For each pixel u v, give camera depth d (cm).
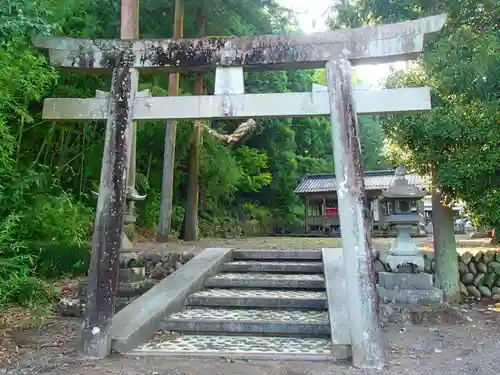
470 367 379
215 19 1311
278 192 2223
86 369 370
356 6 631
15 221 578
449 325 529
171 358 404
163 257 755
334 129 415
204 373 360
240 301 574
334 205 2131
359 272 388
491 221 543
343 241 397
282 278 664
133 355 412
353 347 382
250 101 430
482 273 699
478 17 566
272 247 927
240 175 1625
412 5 593
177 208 1523
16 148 730
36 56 569
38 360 396
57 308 586
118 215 424
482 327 521
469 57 520
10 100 570
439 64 530
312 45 430
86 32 809
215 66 442
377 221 1812
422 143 582
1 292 480
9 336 473
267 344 448
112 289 415
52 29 435
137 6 859
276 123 2031
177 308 554
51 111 450
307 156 2428
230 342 458
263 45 436
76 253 739
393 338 476
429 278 610
